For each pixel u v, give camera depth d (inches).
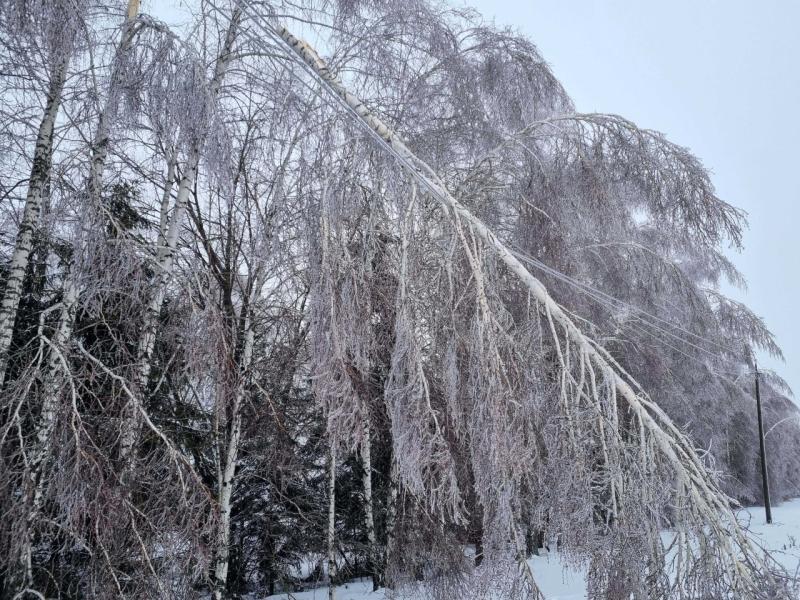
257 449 395.5
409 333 243.0
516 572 228.7
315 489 498.3
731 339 713.6
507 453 217.6
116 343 243.4
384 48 338.0
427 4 355.9
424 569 347.6
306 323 339.9
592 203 367.6
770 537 628.1
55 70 258.5
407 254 265.7
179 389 294.0
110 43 267.1
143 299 242.4
